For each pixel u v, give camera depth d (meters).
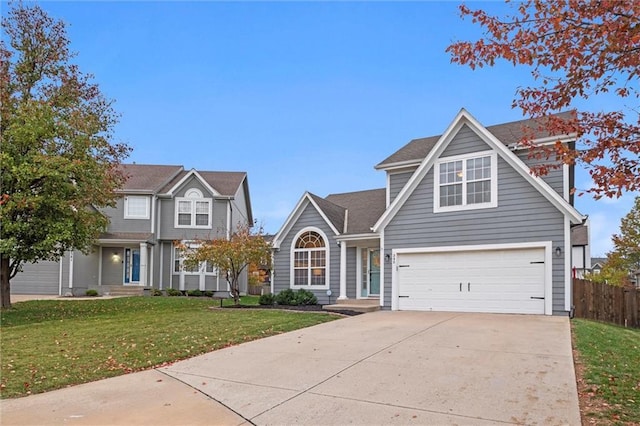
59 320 13.69
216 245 17.41
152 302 19.72
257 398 5.78
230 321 12.41
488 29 5.32
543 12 4.99
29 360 8.02
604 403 5.28
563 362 7.11
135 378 6.92
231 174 30.92
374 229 15.95
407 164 16.78
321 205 19.30
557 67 5.19
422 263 15.16
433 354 7.83
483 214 14.12
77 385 6.59
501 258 13.76
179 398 5.89
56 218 15.47
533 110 5.59
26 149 15.37
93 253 26.36
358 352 8.19
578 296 14.24
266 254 17.75
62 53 18.92
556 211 12.95
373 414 5.06
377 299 17.58
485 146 14.28
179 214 26.98
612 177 4.89
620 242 26.05
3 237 14.88
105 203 18.38
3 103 15.64
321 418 5.00
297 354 8.20
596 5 4.60
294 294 18.39
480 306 13.96
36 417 5.21
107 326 11.95
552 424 4.62
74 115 16.55
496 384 6.02
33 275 24.97
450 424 4.71
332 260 18.77
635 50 4.67
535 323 11.13
